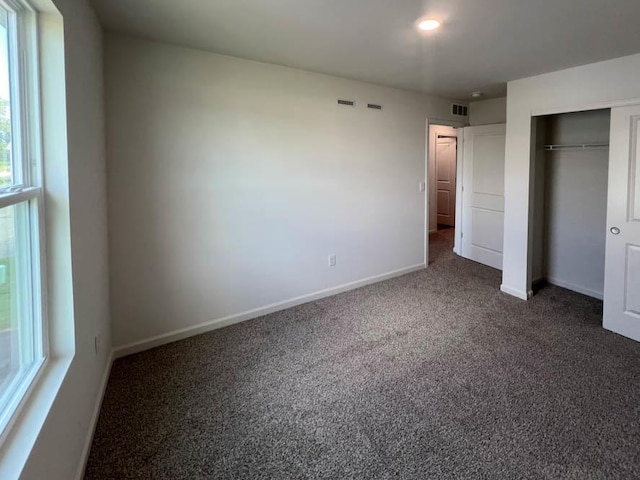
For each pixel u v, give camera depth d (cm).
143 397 237
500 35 266
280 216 369
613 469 176
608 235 319
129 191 285
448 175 830
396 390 241
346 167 416
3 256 132
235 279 346
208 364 277
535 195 423
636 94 300
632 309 307
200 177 317
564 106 351
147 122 288
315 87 377
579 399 229
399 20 242
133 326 296
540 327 332
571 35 265
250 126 338
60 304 166
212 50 305
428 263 541
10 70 143
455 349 295
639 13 230
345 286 434
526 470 176
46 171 161
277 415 219
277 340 314
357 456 187
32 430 121
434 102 498
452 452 188
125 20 245
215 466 181
